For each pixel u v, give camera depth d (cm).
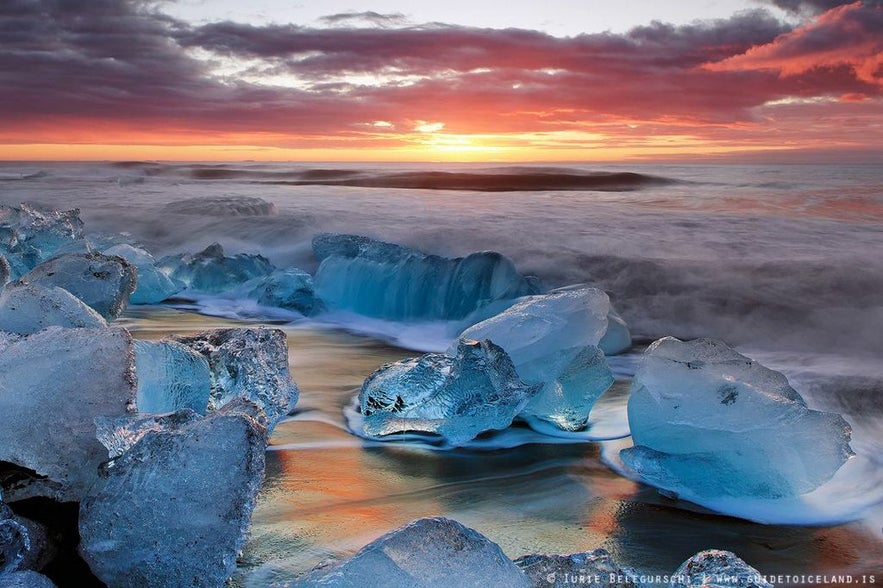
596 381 379
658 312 677
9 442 250
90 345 273
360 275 706
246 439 233
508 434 376
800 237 997
